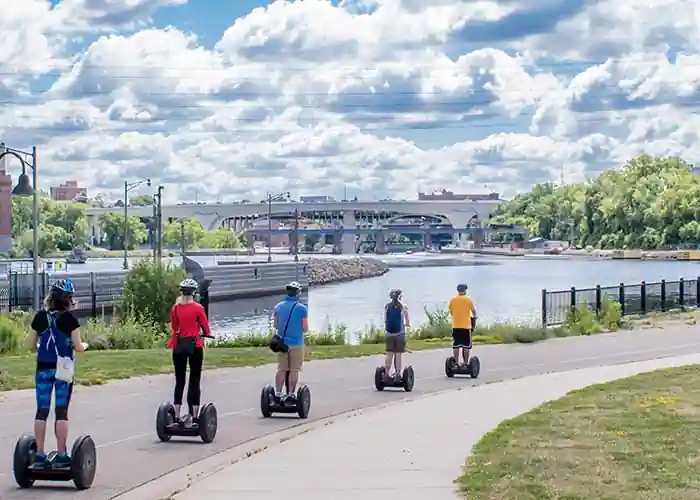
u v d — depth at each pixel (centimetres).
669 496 988
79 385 2173
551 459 1210
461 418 1653
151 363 2586
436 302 8031
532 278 12481
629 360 2891
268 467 1246
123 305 4091
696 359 2681
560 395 1934
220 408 1902
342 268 13725
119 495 1141
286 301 1791
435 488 1091
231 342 3559
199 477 1222
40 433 1156
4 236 9131
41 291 6194
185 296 1506
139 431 1609
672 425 1467
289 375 1789
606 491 1016
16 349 3044
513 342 3506
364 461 1273
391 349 2202
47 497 1123
